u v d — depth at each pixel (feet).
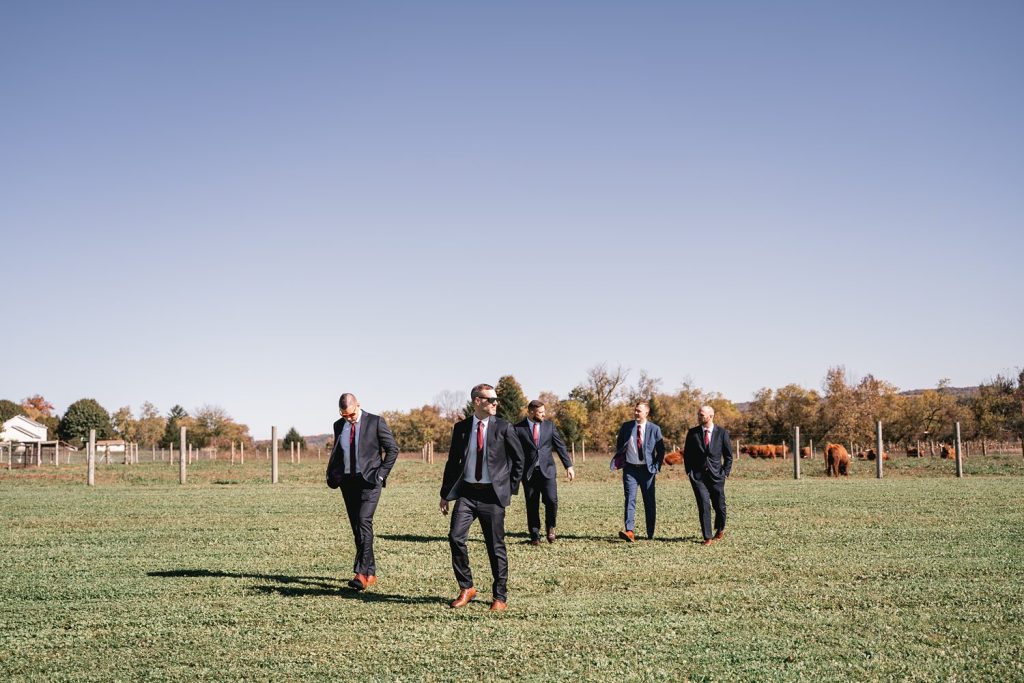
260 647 21.65
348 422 30.63
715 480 41.06
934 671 19.13
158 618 24.94
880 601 26.86
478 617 24.90
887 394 220.43
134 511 58.18
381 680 18.71
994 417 213.25
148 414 351.25
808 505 59.93
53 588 29.71
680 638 22.21
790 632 22.84
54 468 136.87
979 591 28.43
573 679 18.67
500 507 26.58
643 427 42.83
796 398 236.43
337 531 46.24
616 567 33.65
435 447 231.09
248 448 280.31
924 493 71.31
